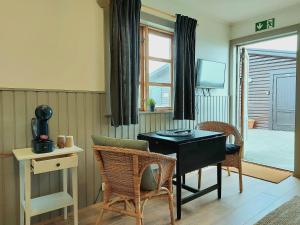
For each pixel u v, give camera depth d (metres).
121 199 1.89
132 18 2.61
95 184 2.55
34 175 2.17
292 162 4.10
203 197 2.68
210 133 2.62
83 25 2.42
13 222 2.06
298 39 3.38
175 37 3.15
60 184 2.33
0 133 1.98
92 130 2.51
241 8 3.49
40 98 2.17
